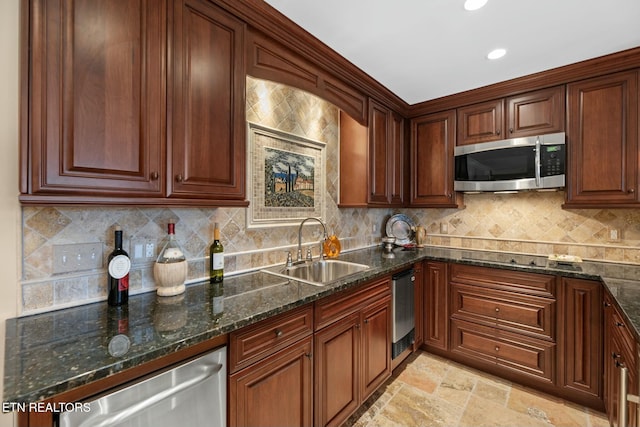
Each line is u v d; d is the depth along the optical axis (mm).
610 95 2018
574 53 1935
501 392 2070
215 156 1320
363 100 2346
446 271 2480
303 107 2277
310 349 1432
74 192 942
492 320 2258
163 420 924
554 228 2480
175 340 912
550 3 1458
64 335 943
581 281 1907
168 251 1385
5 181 1040
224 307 1221
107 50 1009
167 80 1160
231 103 1385
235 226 1815
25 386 671
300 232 2082
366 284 1848
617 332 1465
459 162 2625
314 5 1463
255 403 1180
